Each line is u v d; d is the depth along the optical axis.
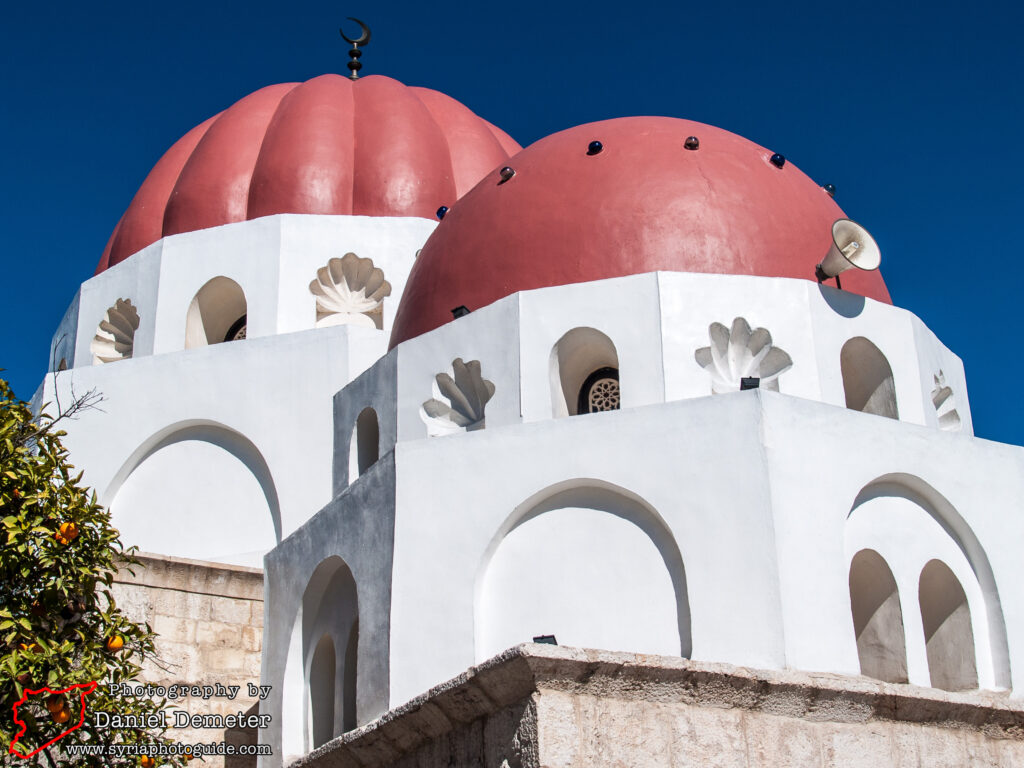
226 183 20.36
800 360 13.55
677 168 14.55
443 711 10.66
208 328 19.92
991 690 12.45
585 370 14.19
